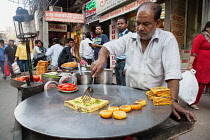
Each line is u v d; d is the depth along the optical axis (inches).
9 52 293.3
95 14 331.3
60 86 62.4
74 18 375.6
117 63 142.6
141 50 59.7
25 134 43.9
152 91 46.8
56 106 44.6
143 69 59.5
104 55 62.5
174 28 188.5
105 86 69.4
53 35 606.9
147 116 37.0
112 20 286.5
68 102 44.8
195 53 122.0
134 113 38.9
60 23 523.5
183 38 199.9
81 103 44.0
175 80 51.1
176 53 53.3
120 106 42.3
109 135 28.5
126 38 65.1
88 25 394.0
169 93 46.4
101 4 285.6
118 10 249.9
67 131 30.0
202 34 119.6
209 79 118.3
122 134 28.8
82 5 401.7
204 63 118.0
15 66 131.4
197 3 204.2
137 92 58.1
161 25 206.7
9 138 96.5
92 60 207.6
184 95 123.0
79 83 83.2
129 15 255.3
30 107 43.6
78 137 27.8
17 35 66.9
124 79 139.0
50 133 29.3
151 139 37.6
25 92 59.2
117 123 33.4
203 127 98.4
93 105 42.3
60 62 164.2
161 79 59.7
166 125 44.0
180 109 46.0
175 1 184.4
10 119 122.9
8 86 233.5
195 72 123.0
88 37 207.6
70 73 92.0
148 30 50.1
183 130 43.5
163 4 200.1
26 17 64.8
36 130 30.5
